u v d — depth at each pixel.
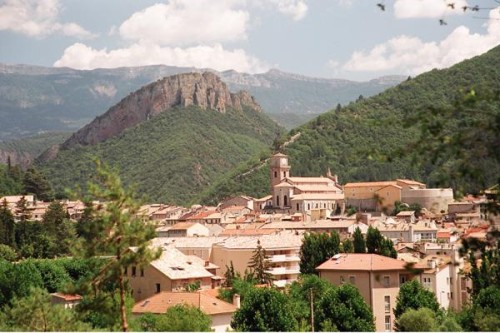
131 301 110.31
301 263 170.88
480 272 111.56
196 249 188.12
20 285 125.69
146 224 60.88
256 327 111.69
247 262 180.62
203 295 122.44
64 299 122.56
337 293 121.31
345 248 170.38
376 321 141.88
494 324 98.12
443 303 147.88
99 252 59.25
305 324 118.88
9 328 69.94
